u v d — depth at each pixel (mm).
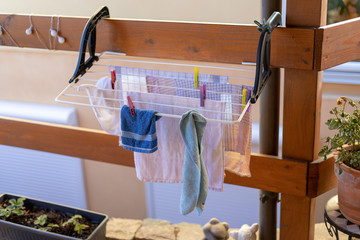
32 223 2229
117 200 3471
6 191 3549
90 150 2277
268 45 1556
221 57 1729
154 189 3246
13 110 3219
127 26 1830
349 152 1737
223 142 1667
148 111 1588
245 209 3041
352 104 1746
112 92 1797
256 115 2812
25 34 2039
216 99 1642
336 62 1633
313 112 1729
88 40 1784
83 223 2232
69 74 3088
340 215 1807
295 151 1839
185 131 1508
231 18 2621
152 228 2539
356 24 1641
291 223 1953
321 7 1534
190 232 2533
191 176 1551
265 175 1928
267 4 1773
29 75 3201
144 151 1635
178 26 1751
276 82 1919
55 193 3469
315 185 1836
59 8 2854
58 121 3119
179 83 1687
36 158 3342
